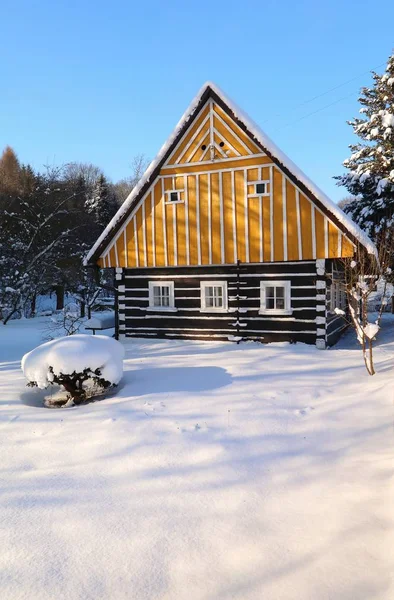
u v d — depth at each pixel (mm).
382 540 3816
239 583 3361
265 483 4965
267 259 13766
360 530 3977
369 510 4305
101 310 34625
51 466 5516
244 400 7945
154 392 8531
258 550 3752
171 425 6750
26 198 31484
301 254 13320
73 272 30453
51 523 4238
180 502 4582
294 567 3518
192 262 14734
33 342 16547
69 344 8383
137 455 5754
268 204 13703
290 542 3848
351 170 23688
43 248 28375
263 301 14125
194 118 14500
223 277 14648
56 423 7035
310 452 5766
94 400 8469
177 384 9102
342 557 3613
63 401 8641
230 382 9195
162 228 15117
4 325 23219
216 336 14766
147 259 15367
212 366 10789
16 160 42438
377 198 21391
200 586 3344
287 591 3254
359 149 24875
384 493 4613
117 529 4113
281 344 13680
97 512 4418
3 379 10164
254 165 13836
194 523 4191
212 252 14469
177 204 14875
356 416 7055
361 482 4887
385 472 5074
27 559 3713
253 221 13906
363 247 12383
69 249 31141
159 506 4512
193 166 14625
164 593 3289
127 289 15969
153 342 15086
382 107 22719
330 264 13523
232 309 14516
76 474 5277
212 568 3549
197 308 15023
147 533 4043
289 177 13320
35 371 8180
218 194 14336
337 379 9352
